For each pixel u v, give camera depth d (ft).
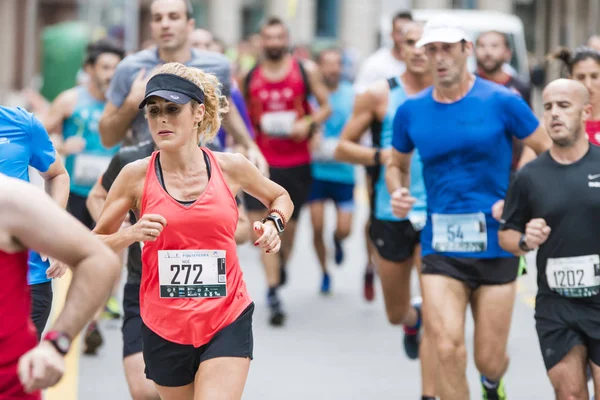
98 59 79.66
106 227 43.98
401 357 77.46
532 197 50.42
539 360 76.13
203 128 44.11
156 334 43.34
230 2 342.03
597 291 49.39
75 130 80.74
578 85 49.78
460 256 55.36
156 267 42.96
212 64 62.03
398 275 68.33
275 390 67.72
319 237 101.14
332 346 80.53
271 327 86.99
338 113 109.29
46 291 49.55
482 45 81.97
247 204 91.04
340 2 346.74
